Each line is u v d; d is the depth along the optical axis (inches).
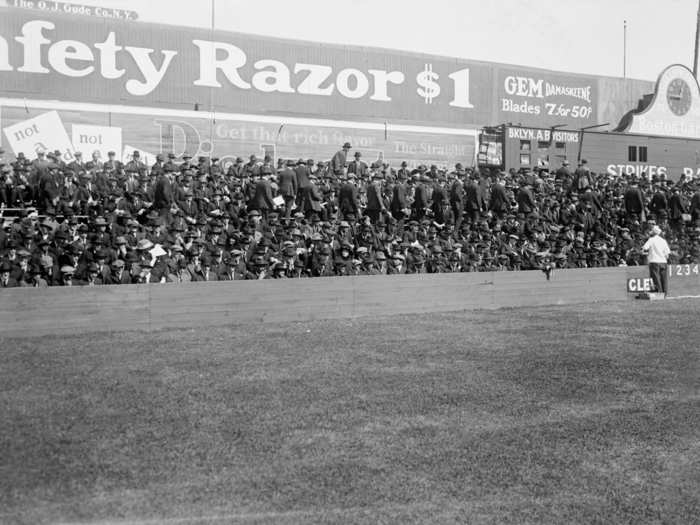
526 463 348.2
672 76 1836.9
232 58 1355.8
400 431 389.1
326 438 373.1
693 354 612.1
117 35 1250.6
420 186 1078.4
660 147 1758.1
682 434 396.5
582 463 350.6
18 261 726.5
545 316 829.8
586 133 1632.6
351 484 315.0
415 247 955.3
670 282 1069.1
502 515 290.5
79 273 748.0
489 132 1514.5
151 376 487.2
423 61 1563.7
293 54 1416.1
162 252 789.9
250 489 305.4
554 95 1749.5
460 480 324.5
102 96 1240.8
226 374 501.0
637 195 1296.8
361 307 799.7
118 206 903.7
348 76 1477.6
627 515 295.3
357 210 1005.8
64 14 1205.7
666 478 334.6
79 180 916.6
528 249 1069.1
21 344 581.0
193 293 693.9
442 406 439.2
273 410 418.6
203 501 292.0
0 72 1161.4
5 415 391.2
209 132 1268.5
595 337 689.6
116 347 579.8
